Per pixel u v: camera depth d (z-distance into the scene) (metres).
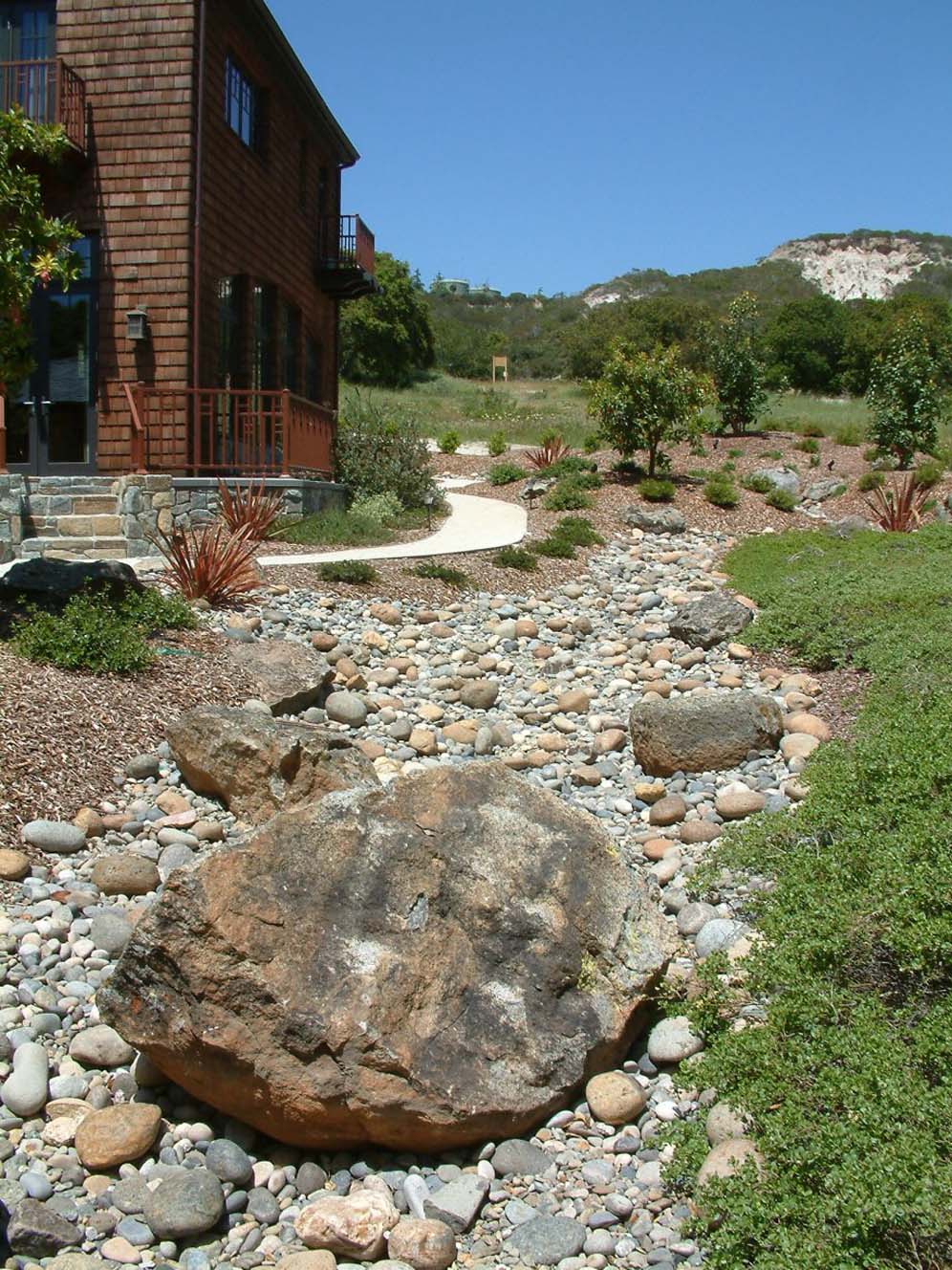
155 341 13.96
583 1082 4.04
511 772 4.65
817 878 4.43
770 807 6.53
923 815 4.45
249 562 10.66
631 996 4.15
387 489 16.80
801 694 8.56
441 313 76.06
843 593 10.77
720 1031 4.03
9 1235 3.35
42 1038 4.27
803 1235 2.86
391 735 7.95
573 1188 3.65
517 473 20.91
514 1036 3.91
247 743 6.10
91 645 7.54
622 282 83.00
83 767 6.36
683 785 7.10
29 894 5.18
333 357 21.45
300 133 18.52
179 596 9.55
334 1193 3.69
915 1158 2.83
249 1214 3.60
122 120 13.88
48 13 14.38
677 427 19.06
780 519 17.23
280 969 3.81
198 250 13.88
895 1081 3.08
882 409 20.41
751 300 24.36
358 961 3.86
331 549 13.05
